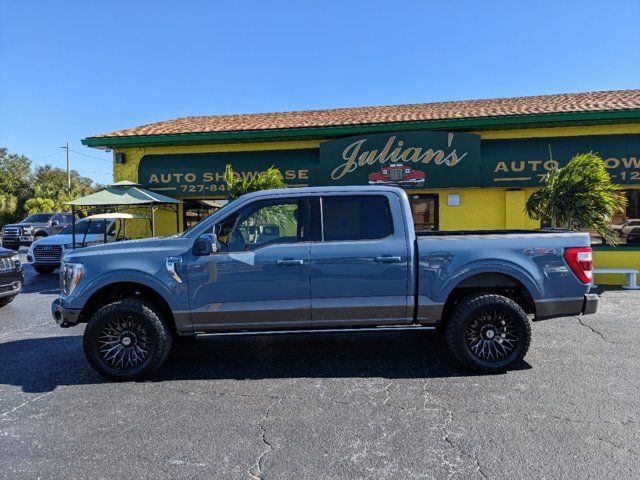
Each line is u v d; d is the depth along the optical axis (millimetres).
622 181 11734
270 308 5242
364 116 14430
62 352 6398
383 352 6188
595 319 7730
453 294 5555
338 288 5242
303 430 3959
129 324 5242
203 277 5215
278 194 5434
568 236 5336
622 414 4160
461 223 12680
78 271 5250
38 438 3887
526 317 5203
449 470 3307
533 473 3248
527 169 12062
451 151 12242
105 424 4133
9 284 9211
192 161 13594
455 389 4824
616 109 11367
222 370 5566
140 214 13367
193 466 3422
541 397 4566
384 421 4102
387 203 5379
